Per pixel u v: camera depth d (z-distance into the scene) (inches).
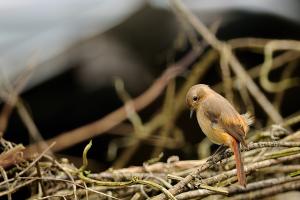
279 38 512.7
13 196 392.2
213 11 517.7
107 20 513.7
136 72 493.7
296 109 512.1
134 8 511.8
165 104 458.9
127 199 327.9
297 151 296.7
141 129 448.8
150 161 332.2
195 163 330.3
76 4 532.7
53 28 513.0
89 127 454.3
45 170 322.0
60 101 483.5
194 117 496.4
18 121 475.5
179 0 464.8
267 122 493.4
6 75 462.6
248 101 457.7
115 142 486.0
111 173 318.7
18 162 317.1
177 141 468.4
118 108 490.3
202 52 518.0
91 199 325.4
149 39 501.0
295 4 514.9
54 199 314.7
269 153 312.5
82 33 506.0
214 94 332.2
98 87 485.1
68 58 489.7
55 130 491.2
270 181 312.7
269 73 514.9
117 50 497.0
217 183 296.7
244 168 301.1
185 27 475.2
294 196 407.2
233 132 306.2
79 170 309.3
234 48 502.0
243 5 516.1
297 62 500.1
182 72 491.5
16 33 510.9
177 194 286.4
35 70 482.0
